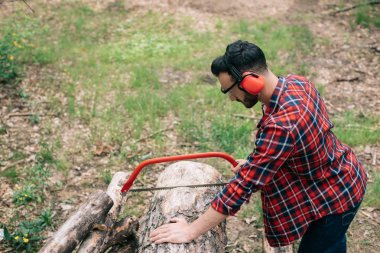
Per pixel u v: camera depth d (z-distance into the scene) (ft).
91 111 20.34
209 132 19.12
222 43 26.05
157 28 27.68
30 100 20.86
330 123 8.33
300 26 27.81
